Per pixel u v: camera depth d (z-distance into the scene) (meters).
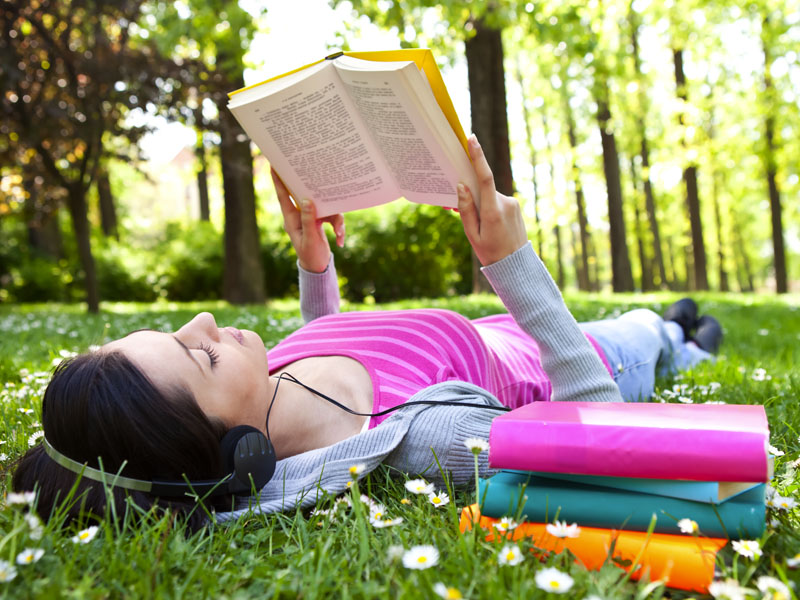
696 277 19.19
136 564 1.28
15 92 9.11
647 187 24.16
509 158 10.93
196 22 9.45
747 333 5.56
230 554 1.40
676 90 18.72
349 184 2.12
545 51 15.21
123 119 10.09
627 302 9.42
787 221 31.19
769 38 16.89
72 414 1.48
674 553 1.25
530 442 1.36
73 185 9.95
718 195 28.19
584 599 1.15
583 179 25.42
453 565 1.26
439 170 1.85
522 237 1.95
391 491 1.71
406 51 1.67
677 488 1.31
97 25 9.09
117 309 13.55
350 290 17.59
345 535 1.43
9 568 1.18
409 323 2.15
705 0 16.81
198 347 1.64
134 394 1.47
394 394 1.91
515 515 1.39
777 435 2.21
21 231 18.42
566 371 1.94
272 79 1.94
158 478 1.49
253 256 13.15
